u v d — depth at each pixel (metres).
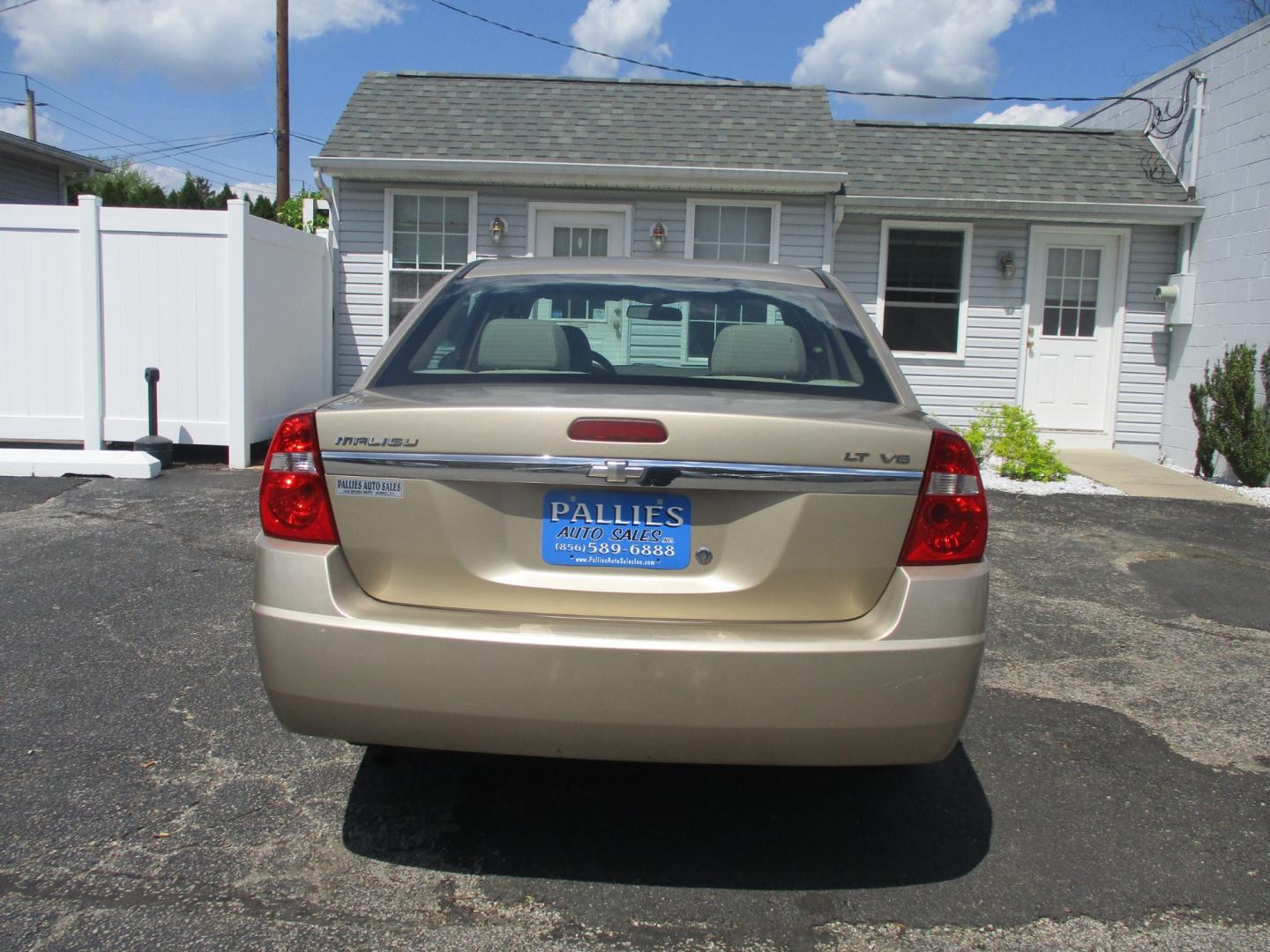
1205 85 10.48
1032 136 11.91
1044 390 11.25
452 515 2.47
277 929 2.44
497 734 2.41
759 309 3.34
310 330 10.06
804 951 2.43
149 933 2.41
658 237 10.57
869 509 2.45
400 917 2.51
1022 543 6.79
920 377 11.16
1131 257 10.96
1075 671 4.43
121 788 3.11
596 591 2.46
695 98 11.73
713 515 2.47
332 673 2.42
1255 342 9.52
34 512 6.71
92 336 8.55
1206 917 2.61
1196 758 3.57
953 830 3.03
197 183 30.80
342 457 2.49
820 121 11.30
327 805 3.06
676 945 2.44
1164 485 9.09
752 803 3.17
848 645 2.37
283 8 18.09
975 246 11.01
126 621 4.63
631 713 2.37
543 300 3.36
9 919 2.44
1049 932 2.53
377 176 10.35
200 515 6.73
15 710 3.65
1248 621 5.19
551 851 2.85
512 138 10.68
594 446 2.41
